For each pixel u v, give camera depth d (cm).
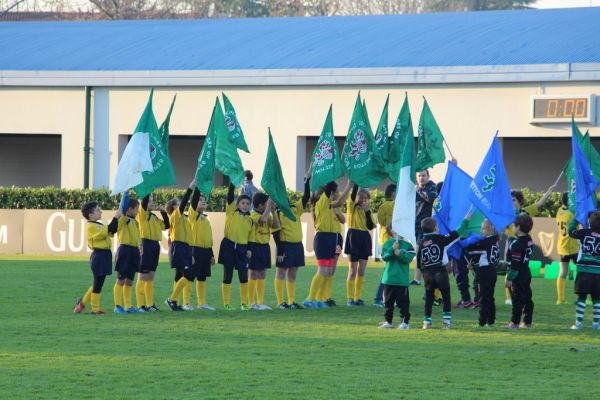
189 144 7656
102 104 6988
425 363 2369
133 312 3356
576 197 3209
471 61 6175
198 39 7512
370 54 6600
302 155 6612
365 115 3644
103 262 3284
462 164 6169
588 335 2880
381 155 3781
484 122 6112
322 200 3603
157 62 7000
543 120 5947
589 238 2998
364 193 3638
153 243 3400
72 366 2283
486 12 7581
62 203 6494
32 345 2589
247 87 6675
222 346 2595
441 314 3384
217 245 5788
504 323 3158
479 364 2366
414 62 6334
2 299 3725
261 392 2006
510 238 3662
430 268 2978
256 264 3522
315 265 5406
